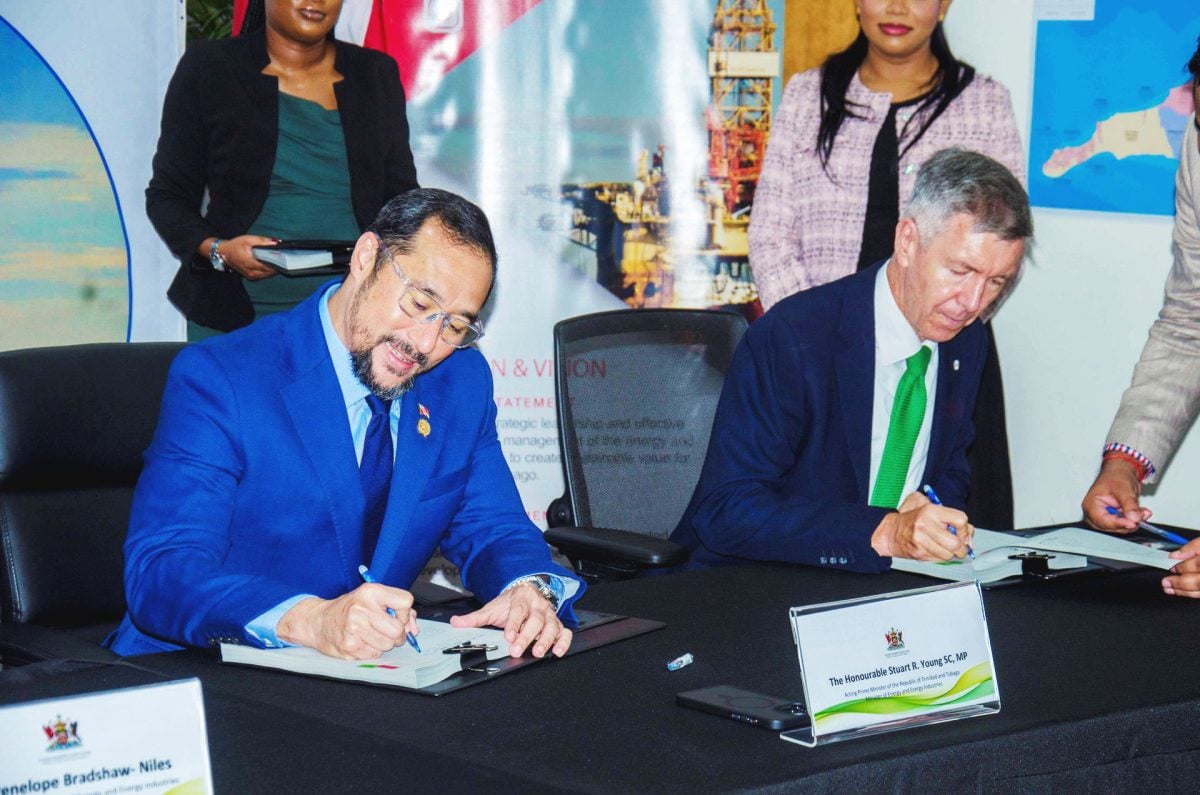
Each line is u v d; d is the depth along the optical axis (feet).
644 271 11.89
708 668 4.86
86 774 3.35
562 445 8.08
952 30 11.98
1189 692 4.63
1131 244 11.18
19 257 10.37
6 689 4.42
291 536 5.63
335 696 4.47
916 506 6.51
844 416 7.35
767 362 7.39
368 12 11.16
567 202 11.68
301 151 10.05
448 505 6.10
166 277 10.86
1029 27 11.69
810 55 11.64
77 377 6.61
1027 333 12.13
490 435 6.45
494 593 5.74
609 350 8.30
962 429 7.91
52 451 6.46
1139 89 10.93
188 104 9.91
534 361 11.78
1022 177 11.25
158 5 10.58
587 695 4.51
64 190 10.45
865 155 11.06
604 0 11.52
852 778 3.82
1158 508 11.20
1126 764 4.44
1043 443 12.07
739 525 6.83
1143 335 11.16
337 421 5.68
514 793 3.55
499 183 11.55
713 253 11.94
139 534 5.34
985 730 4.19
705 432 8.46
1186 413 8.00
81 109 10.44
